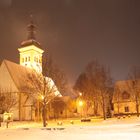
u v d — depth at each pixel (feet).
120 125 118.73
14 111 238.07
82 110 264.72
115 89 268.62
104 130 93.45
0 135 89.30
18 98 238.68
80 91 260.42
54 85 162.30
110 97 248.52
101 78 209.97
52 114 272.10
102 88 199.21
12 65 258.98
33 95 217.56
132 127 103.30
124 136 69.87
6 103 211.61
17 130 111.55
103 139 64.44
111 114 244.22
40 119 233.55
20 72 262.06
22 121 222.89
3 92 232.94
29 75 231.09
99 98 200.64
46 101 148.77
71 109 295.89
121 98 259.60
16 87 242.17
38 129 110.52
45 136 79.61
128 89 259.19
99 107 246.27
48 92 150.41
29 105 241.14
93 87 229.25
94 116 246.88
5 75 250.16
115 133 80.02
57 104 283.38
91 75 233.55
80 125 133.90
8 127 150.92
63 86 178.60
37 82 161.27
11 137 80.23
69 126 127.24
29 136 81.71
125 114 246.47
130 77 248.32
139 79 241.35
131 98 249.96
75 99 300.20
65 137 73.51
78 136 74.54
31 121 222.28
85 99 254.06
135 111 248.32
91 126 119.14
